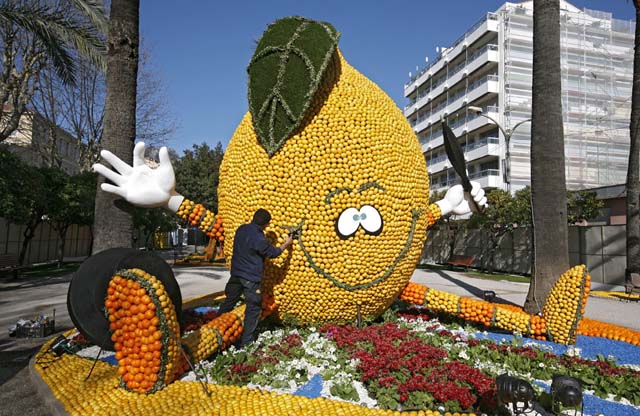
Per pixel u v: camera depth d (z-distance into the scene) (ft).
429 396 12.45
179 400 12.11
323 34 16.69
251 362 15.14
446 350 16.81
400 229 17.21
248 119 18.34
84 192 61.16
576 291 19.11
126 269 12.94
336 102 17.01
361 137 16.69
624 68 116.78
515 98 123.34
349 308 17.65
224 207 18.26
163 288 13.12
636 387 13.79
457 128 142.10
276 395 12.43
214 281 50.78
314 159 16.38
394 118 18.15
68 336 20.30
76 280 14.30
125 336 12.85
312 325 18.28
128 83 21.85
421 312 23.52
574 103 111.24
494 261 73.26
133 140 22.00
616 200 73.10
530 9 128.47
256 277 16.14
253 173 16.89
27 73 52.65
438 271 71.46
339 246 16.40
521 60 124.36
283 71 16.25
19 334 21.90
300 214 16.38
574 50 113.39
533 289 26.07
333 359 15.21
